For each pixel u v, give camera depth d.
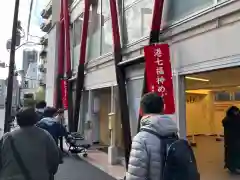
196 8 5.67
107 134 12.34
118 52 8.55
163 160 2.24
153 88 6.03
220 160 9.19
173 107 5.93
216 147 12.02
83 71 12.34
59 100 15.59
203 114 16.53
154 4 6.53
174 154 2.21
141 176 2.22
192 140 13.82
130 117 8.20
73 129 12.77
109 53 9.93
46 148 2.90
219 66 5.00
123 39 8.76
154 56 6.09
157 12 6.50
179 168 2.20
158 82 6.01
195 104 16.30
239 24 4.63
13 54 7.00
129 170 2.28
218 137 15.61
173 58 6.22
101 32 10.94
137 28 8.02
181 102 6.02
